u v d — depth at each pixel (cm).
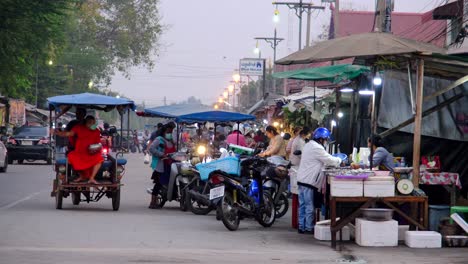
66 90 7244
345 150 2020
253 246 1246
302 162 1415
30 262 1032
